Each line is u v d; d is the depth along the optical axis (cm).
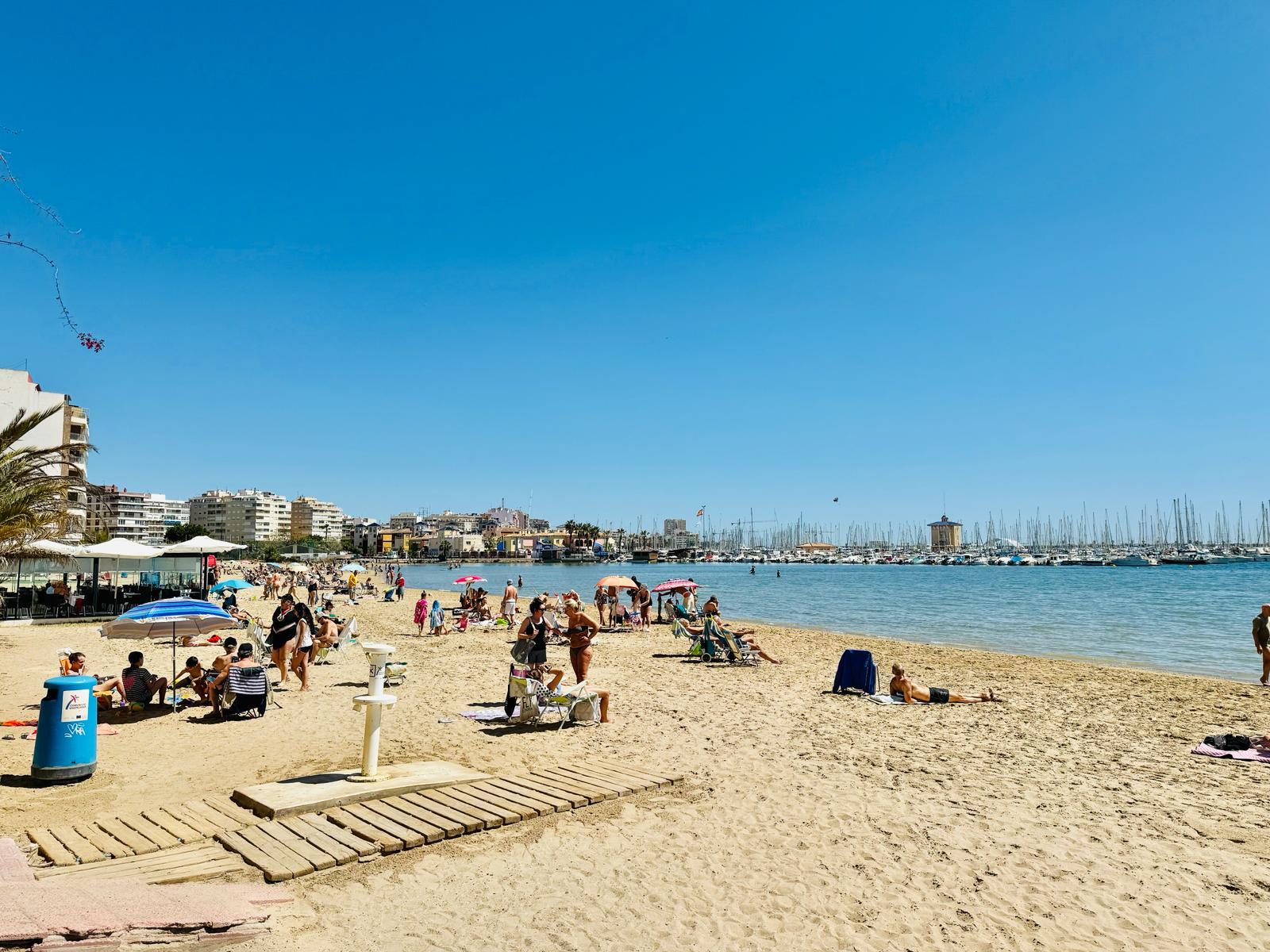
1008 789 827
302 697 1340
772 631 3017
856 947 490
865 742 1045
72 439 6544
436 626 2561
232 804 730
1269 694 1518
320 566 15062
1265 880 594
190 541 2677
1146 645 2745
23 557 2291
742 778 858
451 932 498
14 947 417
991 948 491
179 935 461
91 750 831
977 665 2009
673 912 533
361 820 683
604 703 1149
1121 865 623
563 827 693
